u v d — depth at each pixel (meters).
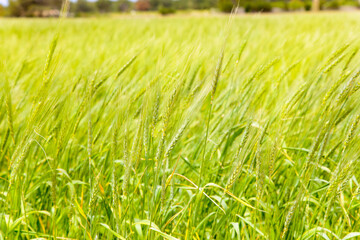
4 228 2.07
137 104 2.51
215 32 10.80
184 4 97.94
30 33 14.02
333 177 1.88
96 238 2.01
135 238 2.07
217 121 2.67
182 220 2.30
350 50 2.11
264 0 56.53
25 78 4.05
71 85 2.51
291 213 1.83
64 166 2.57
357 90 1.81
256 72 2.43
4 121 2.85
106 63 3.30
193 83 2.36
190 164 2.32
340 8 54.81
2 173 2.65
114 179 1.86
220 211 2.27
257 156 1.92
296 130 2.88
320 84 2.74
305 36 6.64
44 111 2.02
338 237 1.88
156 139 2.25
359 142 1.79
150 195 2.35
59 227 2.28
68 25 18.98
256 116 2.39
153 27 15.21
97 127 2.64
